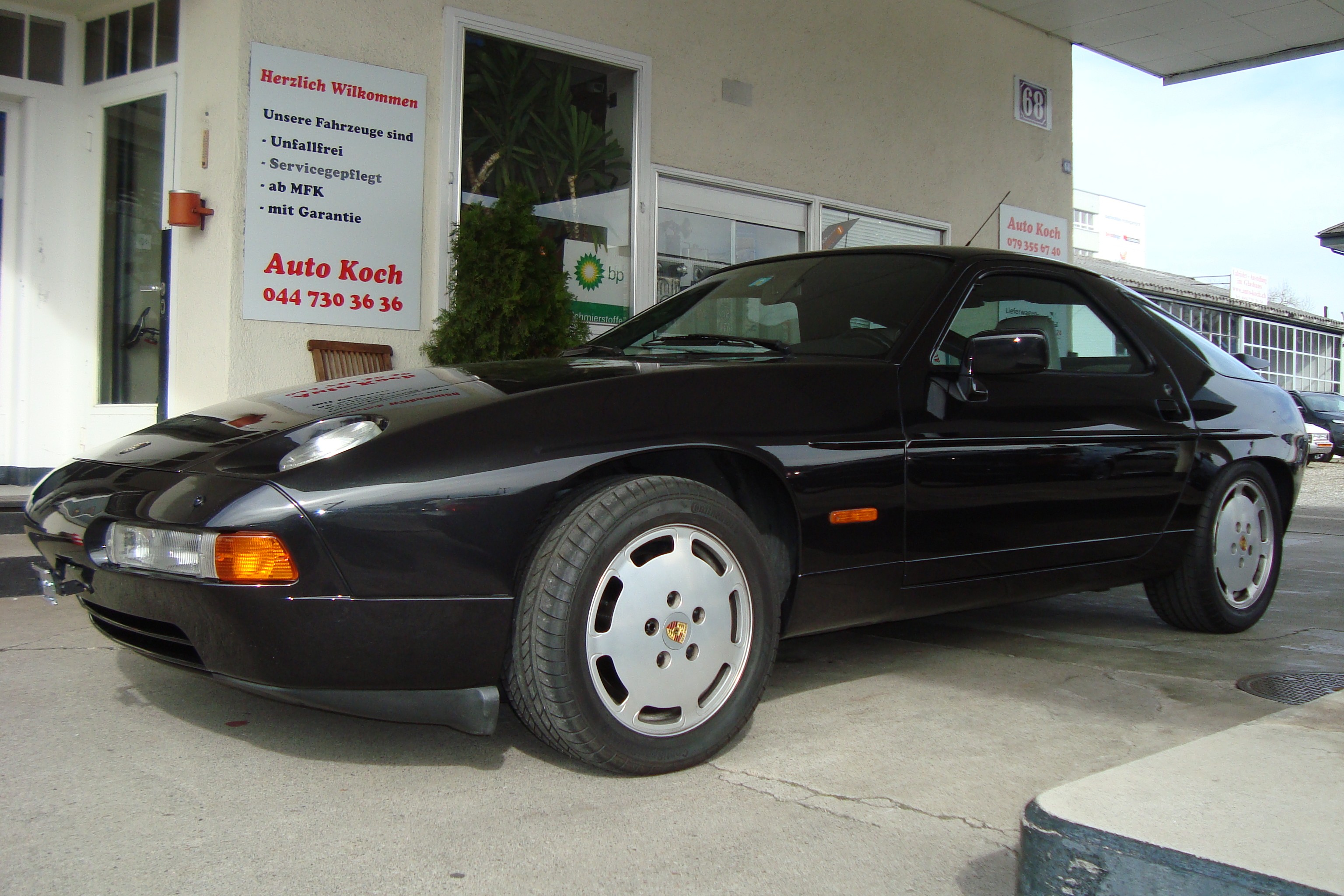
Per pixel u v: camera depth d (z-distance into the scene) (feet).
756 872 5.62
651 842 5.97
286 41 16.46
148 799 6.57
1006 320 9.36
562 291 17.53
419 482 6.35
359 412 7.02
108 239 18.33
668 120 21.98
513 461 6.61
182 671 7.17
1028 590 9.56
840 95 25.25
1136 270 89.61
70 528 7.22
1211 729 8.11
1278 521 12.22
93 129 18.40
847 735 7.91
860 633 11.82
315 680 6.29
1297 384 95.81
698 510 7.08
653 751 6.88
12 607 12.56
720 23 22.72
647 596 6.87
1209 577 11.25
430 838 6.00
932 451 8.50
